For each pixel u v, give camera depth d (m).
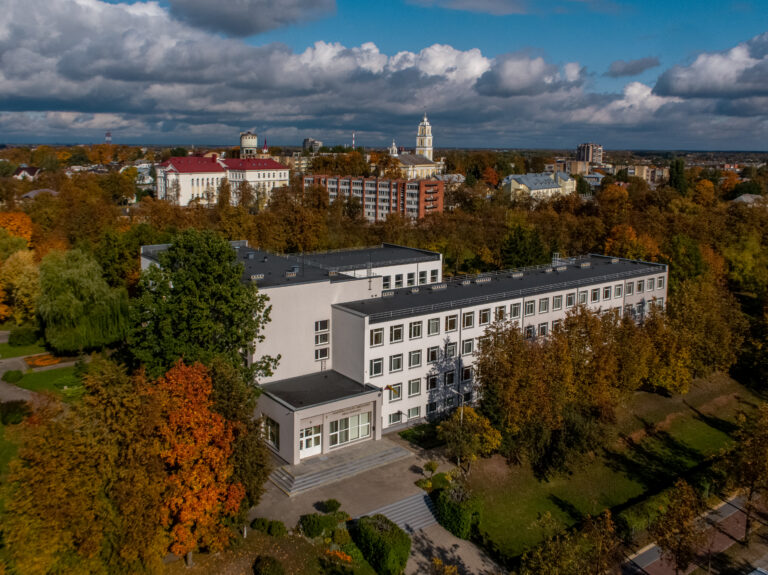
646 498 54.28
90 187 177.12
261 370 55.44
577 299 76.50
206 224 124.31
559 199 171.75
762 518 51.44
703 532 42.91
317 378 59.28
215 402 40.62
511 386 52.41
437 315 62.41
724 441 66.38
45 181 190.00
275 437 53.84
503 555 45.06
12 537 30.61
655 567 44.72
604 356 59.09
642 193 174.38
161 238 97.50
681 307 75.38
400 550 41.47
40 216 119.94
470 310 65.31
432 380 63.38
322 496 48.16
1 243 94.75
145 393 36.00
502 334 56.50
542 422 54.72
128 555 32.69
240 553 41.22
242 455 39.91
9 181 178.25
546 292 72.44
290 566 40.69
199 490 36.66
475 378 60.56
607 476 57.50
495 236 132.50
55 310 72.31
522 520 49.62
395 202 189.88
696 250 105.25
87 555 31.75
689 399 73.94
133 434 34.09
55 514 30.45
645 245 110.00
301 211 119.56
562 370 56.94
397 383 60.44
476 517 47.06
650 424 67.38
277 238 115.25
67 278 73.44
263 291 55.66
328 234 128.88
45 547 30.41
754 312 106.62
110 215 122.38
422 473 52.25
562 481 55.50
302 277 62.19
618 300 82.56
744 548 47.25
